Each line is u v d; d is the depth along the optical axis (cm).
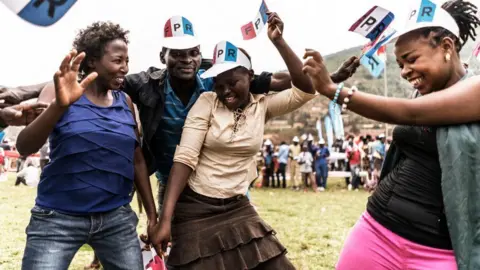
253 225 277
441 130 201
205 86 305
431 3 201
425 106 197
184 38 282
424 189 213
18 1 183
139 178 281
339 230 745
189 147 270
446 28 200
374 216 228
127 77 300
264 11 265
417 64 203
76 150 238
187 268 266
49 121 221
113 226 252
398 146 226
